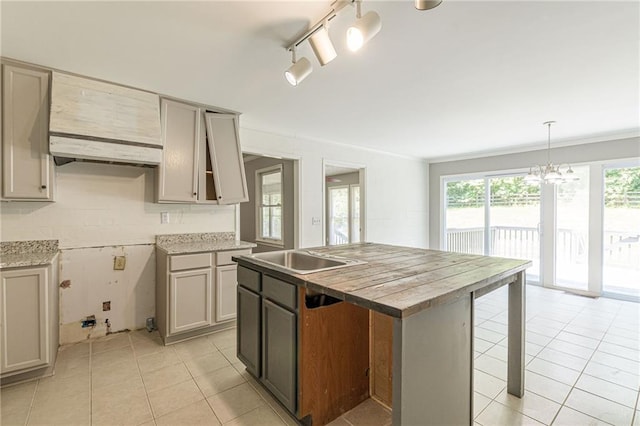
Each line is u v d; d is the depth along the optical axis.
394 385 1.23
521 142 4.66
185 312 2.75
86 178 2.76
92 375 2.20
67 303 2.68
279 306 1.80
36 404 1.86
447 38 1.89
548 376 2.22
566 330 3.06
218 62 2.20
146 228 3.07
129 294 2.99
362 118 3.49
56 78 2.28
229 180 3.21
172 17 1.69
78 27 1.76
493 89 2.66
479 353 2.59
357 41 1.52
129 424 1.71
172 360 2.43
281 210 4.93
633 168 4.06
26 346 2.05
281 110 3.21
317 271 1.75
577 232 4.50
